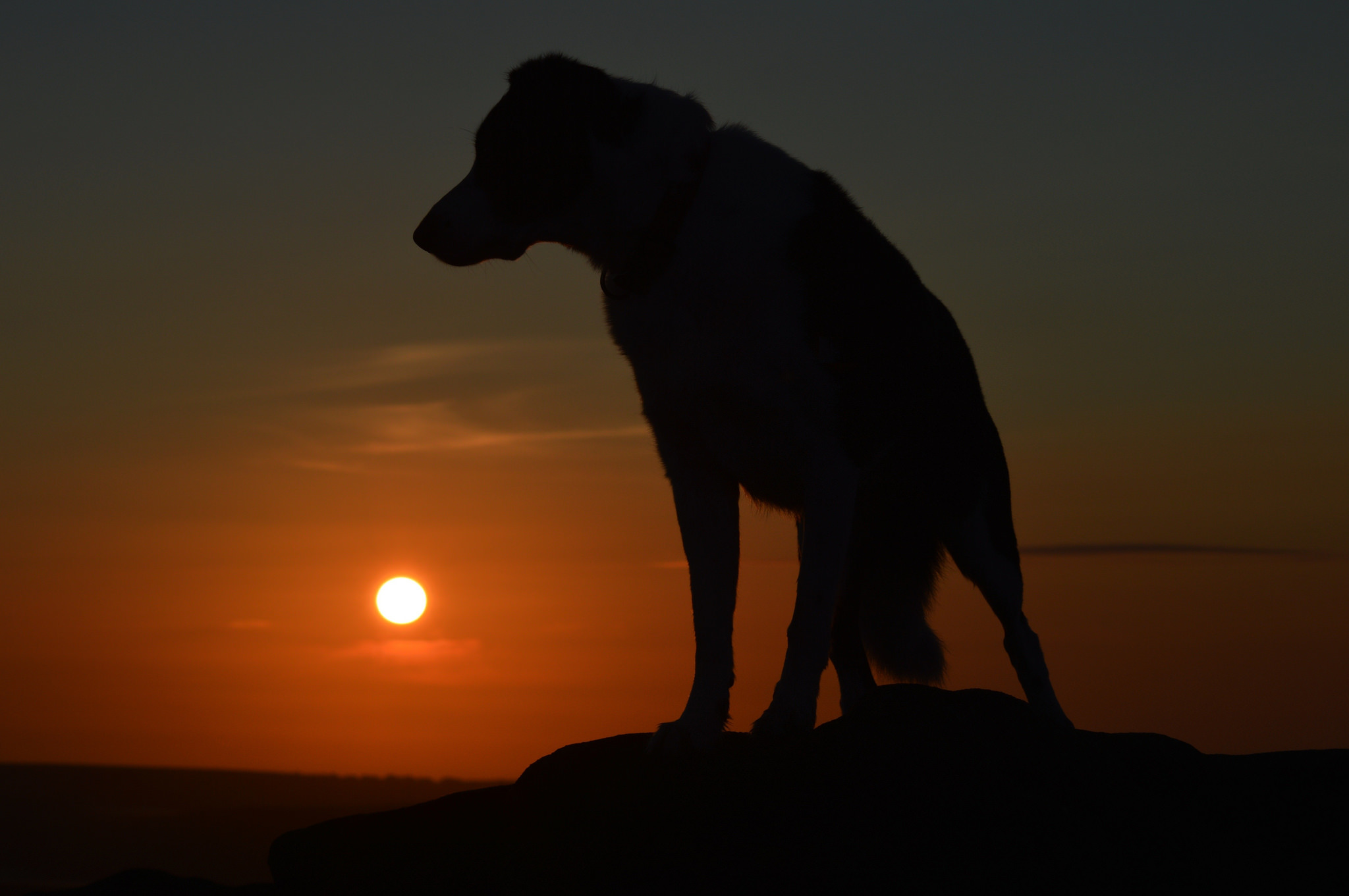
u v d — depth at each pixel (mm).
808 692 2830
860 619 4051
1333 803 2580
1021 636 3725
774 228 2932
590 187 2963
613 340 3133
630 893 2617
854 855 2469
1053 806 2514
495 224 3016
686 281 2910
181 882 4293
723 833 2582
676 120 2988
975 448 3654
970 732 2652
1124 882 2418
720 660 3080
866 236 3209
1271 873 2451
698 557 3188
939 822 2479
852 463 2967
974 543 3693
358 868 3141
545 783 3002
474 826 3086
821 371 2889
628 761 2941
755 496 3357
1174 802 2576
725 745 2840
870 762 2584
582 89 2971
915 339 3301
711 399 2984
